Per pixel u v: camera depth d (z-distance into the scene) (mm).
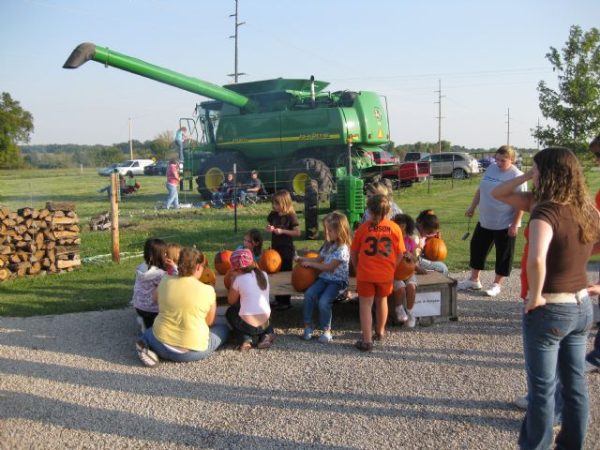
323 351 5527
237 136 19672
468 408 4320
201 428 4074
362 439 3895
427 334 5941
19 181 37750
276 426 4086
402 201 19531
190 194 23969
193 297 5180
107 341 5867
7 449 3814
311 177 17812
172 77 16234
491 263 9344
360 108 19047
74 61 13703
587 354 5031
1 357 5438
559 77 13180
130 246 11398
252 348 5625
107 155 79938
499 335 5879
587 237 3184
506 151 6875
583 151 12992
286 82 19578
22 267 8758
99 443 3889
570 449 3445
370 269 5367
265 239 11898
